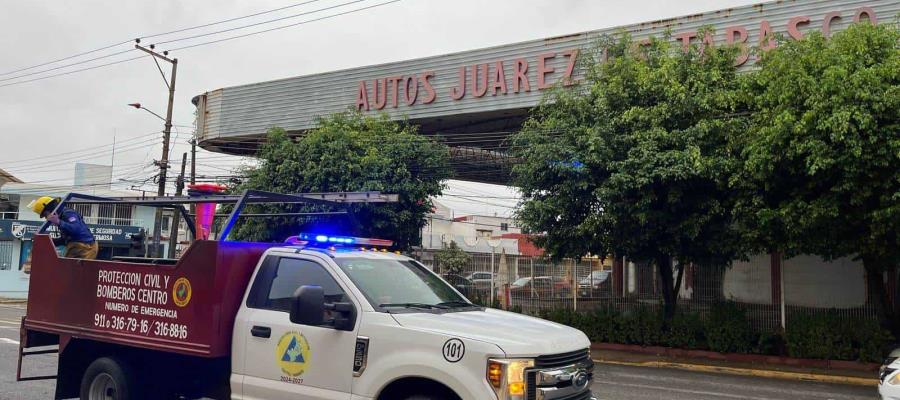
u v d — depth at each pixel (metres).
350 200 7.43
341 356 5.41
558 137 16.31
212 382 6.57
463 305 6.31
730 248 14.86
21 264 36.28
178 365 6.75
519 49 20.58
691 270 18.20
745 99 14.34
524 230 17.12
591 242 16.36
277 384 5.75
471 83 21.36
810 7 16.81
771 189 13.69
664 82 15.06
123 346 6.96
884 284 15.95
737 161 14.02
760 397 10.96
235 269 6.25
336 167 19.59
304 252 6.14
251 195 6.91
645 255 16.55
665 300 17.27
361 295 5.59
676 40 17.66
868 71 11.75
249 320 6.04
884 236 12.89
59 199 8.25
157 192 30.56
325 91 24.45
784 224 13.34
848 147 11.80
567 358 5.23
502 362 4.75
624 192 14.90
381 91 23.12
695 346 16.53
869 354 14.20
